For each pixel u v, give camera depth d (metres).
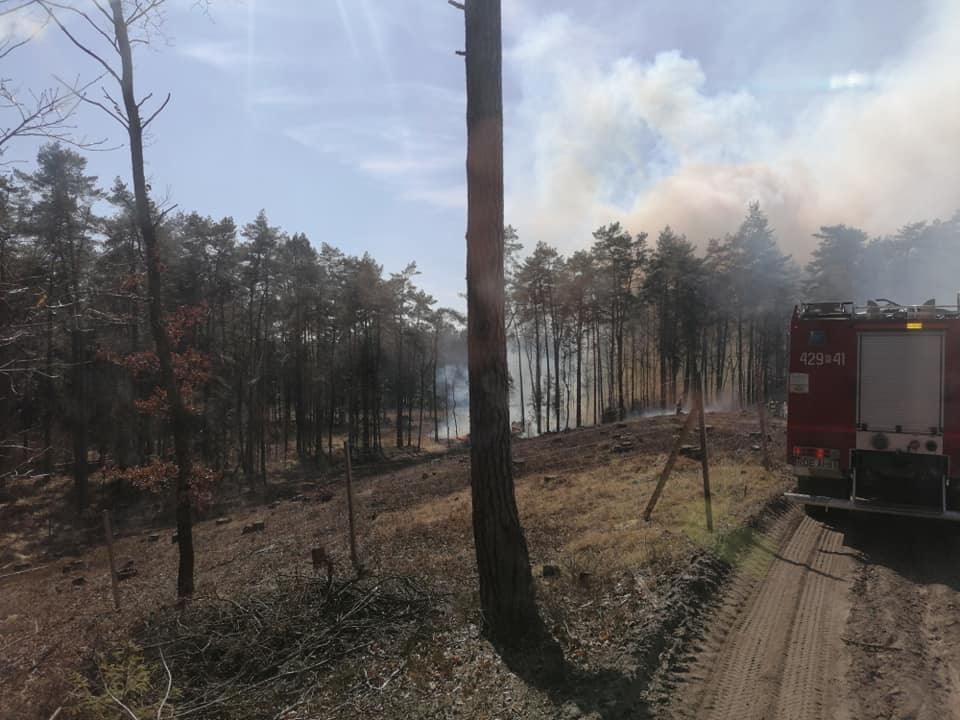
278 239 46.09
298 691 5.03
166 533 27.09
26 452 7.61
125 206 31.84
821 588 6.43
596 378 54.91
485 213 5.68
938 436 8.32
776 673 4.63
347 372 55.69
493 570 5.50
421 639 5.71
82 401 32.69
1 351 5.70
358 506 20.16
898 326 8.62
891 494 8.73
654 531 8.36
